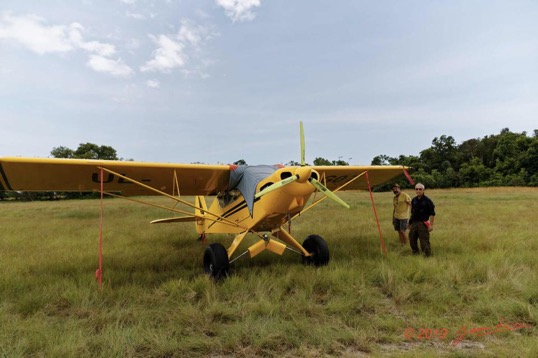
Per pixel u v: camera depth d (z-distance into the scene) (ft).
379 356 8.84
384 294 13.75
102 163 15.55
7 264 18.89
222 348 9.45
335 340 9.77
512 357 8.51
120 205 78.02
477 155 199.00
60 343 9.44
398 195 23.73
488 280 14.14
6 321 11.10
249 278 15.24
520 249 19.43
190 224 39.78
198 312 11.53
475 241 21.77
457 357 8.62
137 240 28.04
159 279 16.16
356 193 110.73
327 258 17.58
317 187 15.24
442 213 40.75
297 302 12.44
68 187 18.53
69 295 13.29
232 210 19.79
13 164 14.69
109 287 14.10
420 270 15.31
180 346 9.41
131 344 9.37
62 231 33.40
